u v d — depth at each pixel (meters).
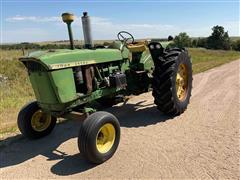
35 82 4.66
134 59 6.62
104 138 4.48
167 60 5.99
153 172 3.98
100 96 5.31
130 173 4.00
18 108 7.81
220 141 4.89
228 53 41.81
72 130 5.91
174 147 4.74
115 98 6.13
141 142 5.03
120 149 4.78
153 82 6.04
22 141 5.46
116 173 4.04
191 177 3.80
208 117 6.22
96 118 4.25
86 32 5.36
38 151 4.98
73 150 4.94
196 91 8.91
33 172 4.23
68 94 4.58
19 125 5.31
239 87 9.27
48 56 4.33
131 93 6.43
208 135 5.20
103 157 4.32
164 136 5.26
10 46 31.05
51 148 5.07
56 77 4.40
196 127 5.64
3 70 13.24
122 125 6.00
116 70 5.84
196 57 28.33
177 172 3.94
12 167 4.44
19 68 13.93
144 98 8.19
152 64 6.82
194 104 7.32
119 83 5.56
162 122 6.05
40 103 4.86
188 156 4.39
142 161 4.32
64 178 4.00
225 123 5.79
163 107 6.07
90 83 5.04
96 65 5.29
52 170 4.26
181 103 6.30
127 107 7.32
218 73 12.94
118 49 5.90
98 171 4.14
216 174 3.84
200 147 4.69
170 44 6.86
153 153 4.56
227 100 7.59
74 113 4.84
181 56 6.24
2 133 5.91
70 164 4.42
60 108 4.67
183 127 5.68
